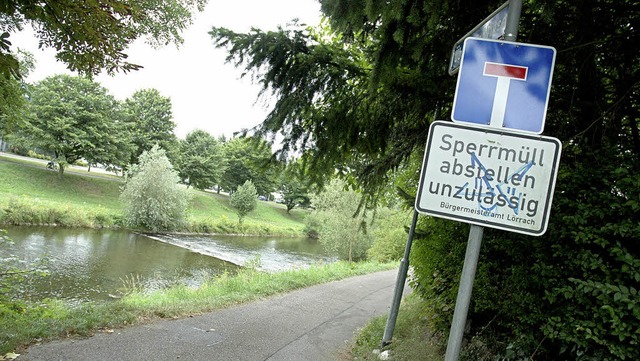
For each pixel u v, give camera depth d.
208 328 5.70
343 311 8.16
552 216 3.10
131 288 13.80
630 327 2.41
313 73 4.39
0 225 22.02
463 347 4.35
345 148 4.85
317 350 5.54
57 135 39.88
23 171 37.19
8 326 4.62
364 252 26.14
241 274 11.05
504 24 1.84
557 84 3.78
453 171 1.72
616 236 2.78
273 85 4.46
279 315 7.10
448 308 4.74
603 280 2.72
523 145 1.70
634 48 3.51
